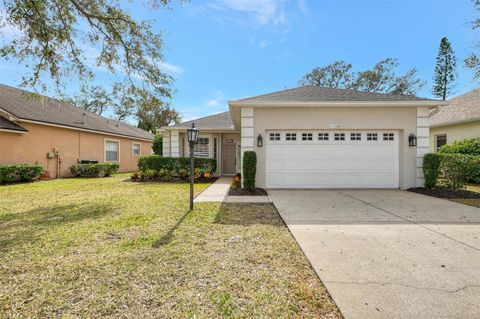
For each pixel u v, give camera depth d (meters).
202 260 3.08
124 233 4.08
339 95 9.24
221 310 2.13
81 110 18.89
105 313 2.10
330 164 8.73
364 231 4.20
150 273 2.76
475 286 2.47
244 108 8.55
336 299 2.27
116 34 7.29
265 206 6.16
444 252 3.31
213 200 6.90
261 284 2.54
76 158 14.95
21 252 3.32
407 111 8.51
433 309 2.12
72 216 5.17
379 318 2.01
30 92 7.39
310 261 3.05
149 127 31.16
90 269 2.85
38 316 2.06
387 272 2.77
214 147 14.80
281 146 8.73
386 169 8.71
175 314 2.08
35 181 11.87
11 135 11.44
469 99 13.38
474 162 8.38
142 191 8.60
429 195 7.54
